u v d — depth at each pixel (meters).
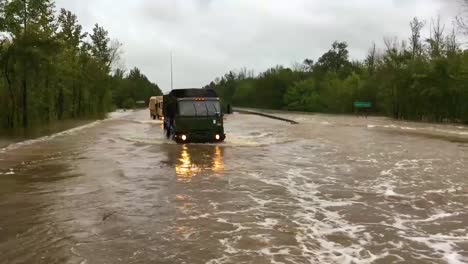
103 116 58.81
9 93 31.64
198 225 8.50
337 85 77.69
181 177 13.54
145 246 7.30
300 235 7.99
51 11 35.53
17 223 8.54
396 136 29.69
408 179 13.63
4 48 30.25
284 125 42.44
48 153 19.14
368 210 9.84
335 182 13.07
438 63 49.00
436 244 7.59
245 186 12.29
